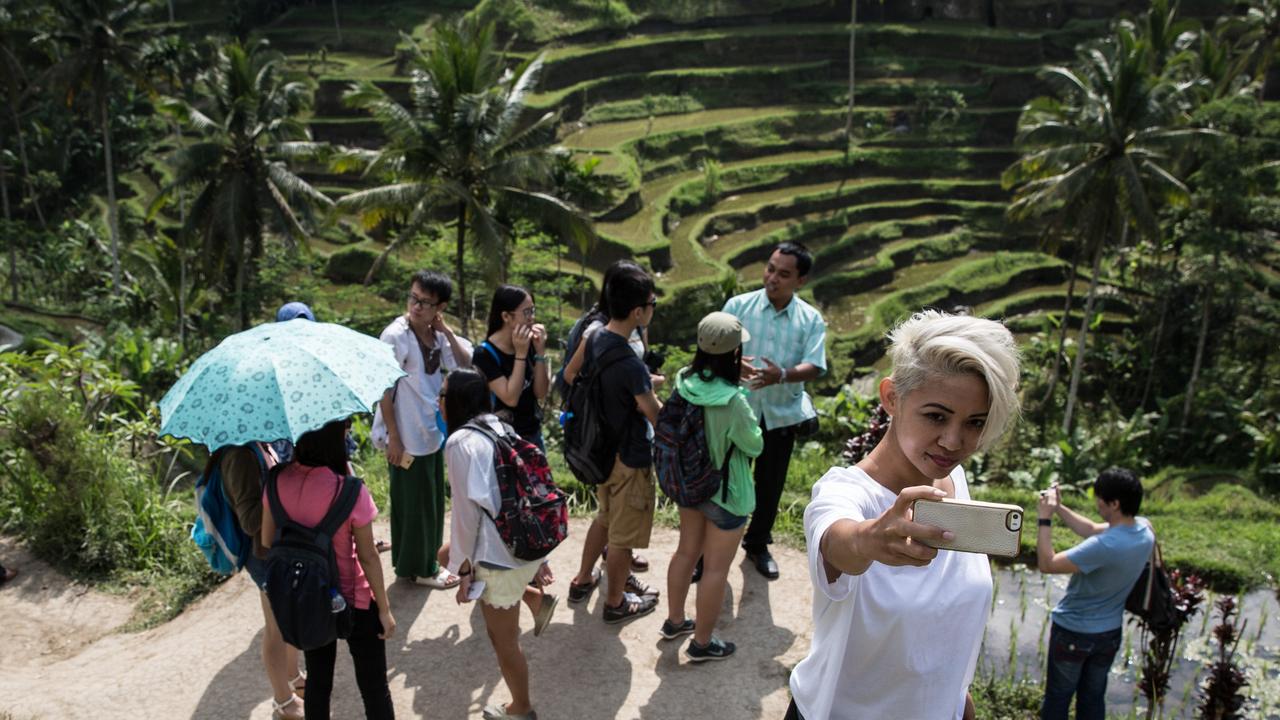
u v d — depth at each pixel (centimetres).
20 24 3444
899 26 5147
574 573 534
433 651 453
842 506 161
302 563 319
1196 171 2962
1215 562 709
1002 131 4728
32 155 4500
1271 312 2809
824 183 4519
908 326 162
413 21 5347
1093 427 2844
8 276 3734
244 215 2939
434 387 486
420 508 490
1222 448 2539
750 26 5288
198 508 367
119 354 1755
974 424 152
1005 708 491
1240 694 530
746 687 428
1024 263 3938
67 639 505
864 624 171
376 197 2550
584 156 4306
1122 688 586
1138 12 5112
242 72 2872
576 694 422
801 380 500
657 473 420
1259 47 3956
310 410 322
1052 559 470
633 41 5103
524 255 3041
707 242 4009
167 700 422
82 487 588
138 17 3284
